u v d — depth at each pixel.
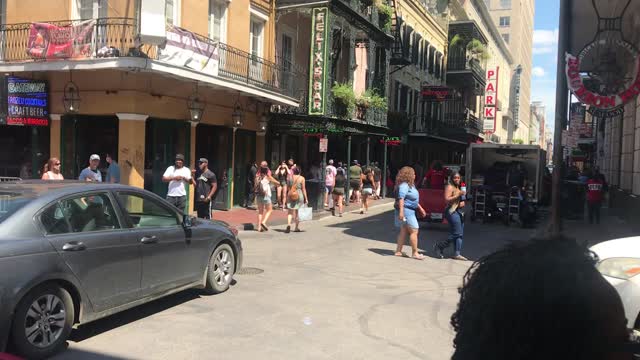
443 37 44.19
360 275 8.92
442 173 17.23
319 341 5.57
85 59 13.60
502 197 16.62
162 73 13.99
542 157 19.58
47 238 5.03
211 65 15.55
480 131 55.16
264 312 6.56
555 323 1.10
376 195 25.42
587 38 10.62
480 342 1.19
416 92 37.91
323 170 19.67
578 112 33.88
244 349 5.28
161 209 6.62
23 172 15.69
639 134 16.80
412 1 35.09
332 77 23.28
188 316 6.34
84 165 15.20
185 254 6.73
